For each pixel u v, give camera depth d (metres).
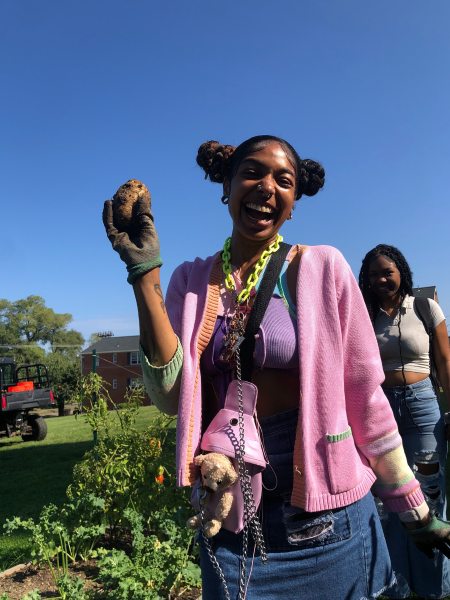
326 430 1.18
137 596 2.54
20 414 13.72
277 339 1.23
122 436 4.24
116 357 44.91
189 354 1.25
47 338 72.50
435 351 2.88
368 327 1.29
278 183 1.32
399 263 2.87
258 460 1.15
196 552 3.08
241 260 1.38
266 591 1.15
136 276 1.16
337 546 1.16
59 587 2.92
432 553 1.33
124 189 1.19
